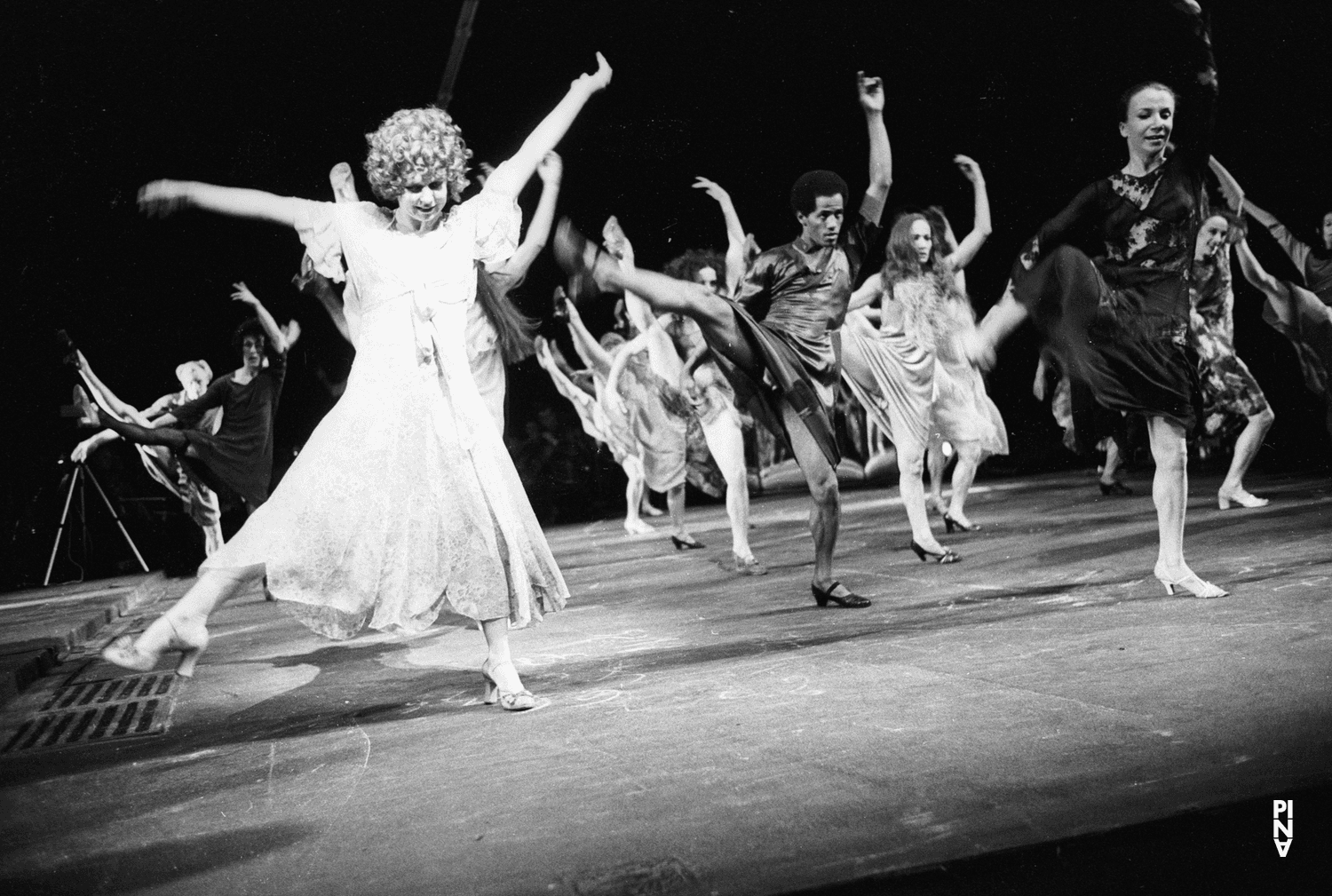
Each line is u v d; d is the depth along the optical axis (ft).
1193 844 6.42
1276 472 32.65
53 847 7.67
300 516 10.58
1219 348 25.14
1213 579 15.24
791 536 28.43
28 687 15.43
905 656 11.78
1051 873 6.16
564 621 17.42
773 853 6.33
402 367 10.78
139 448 33.76
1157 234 15.47
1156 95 15.56
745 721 9.50
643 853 6.52
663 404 31.45
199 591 10.64
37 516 33.96
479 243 11.25
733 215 31.17
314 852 7.11
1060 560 18.95
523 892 6.13
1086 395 25.13
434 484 10.66
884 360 23.52
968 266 40.60
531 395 43.96
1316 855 6.38
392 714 11.44
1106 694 9.31
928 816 6.73
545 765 8.68
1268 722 8.07
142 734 11.55
